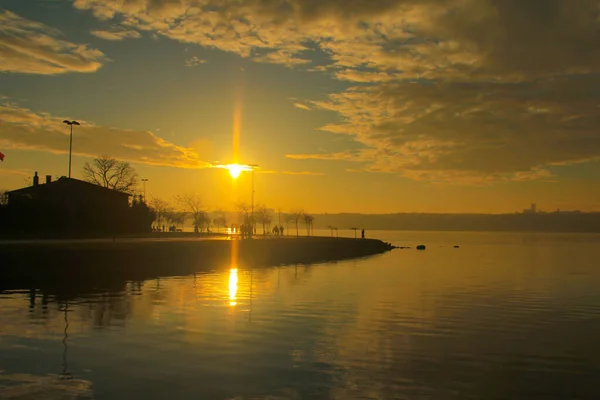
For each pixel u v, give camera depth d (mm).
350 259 77062
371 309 28328
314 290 36406
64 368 16391
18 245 49188
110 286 37250
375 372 16422
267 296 32781
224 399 13844
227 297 31938
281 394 14273
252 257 68500
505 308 29500
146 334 21172
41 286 37094
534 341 21031
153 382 15141
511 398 14328
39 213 76875
